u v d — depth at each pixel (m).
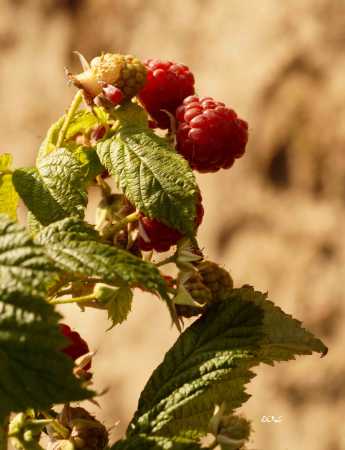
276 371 1.83
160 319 1.91
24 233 0.47
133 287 0.52
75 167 0.51
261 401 1.83
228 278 0.53
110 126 0.53
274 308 0.54
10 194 0.54
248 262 1.90
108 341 1.91
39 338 0.46
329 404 1.81
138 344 1.91
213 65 2.05
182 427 0.52
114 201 0.53
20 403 0.46
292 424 1.81
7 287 0.47
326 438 1.79
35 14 2.20
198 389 0.52
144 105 0.54
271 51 2.02
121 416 1.88
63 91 2.14
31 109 2.14
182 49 2.10
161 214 0.50
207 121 0.53
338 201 1.92
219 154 0.54
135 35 2.14
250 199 1.94
